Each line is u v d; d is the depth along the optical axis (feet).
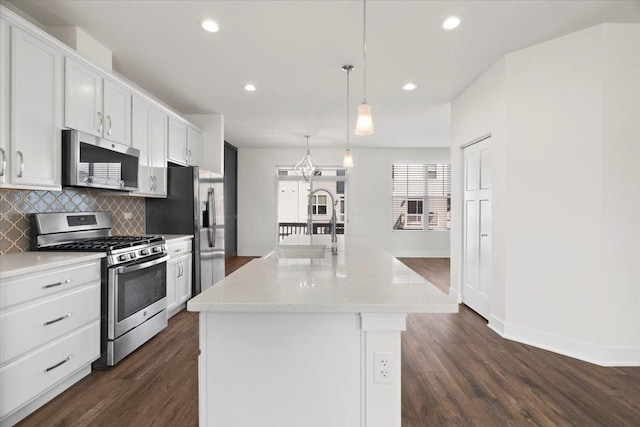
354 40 9.15
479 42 9.25
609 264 8.26
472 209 12.62
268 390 4.20
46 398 6.59
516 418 6.14
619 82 8.21
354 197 25.80
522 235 9.63
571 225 8.73
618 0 7.39
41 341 6.28
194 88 12.80
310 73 11.34
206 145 16.20
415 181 26.04
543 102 9.20
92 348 7.64
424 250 25.93
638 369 7.97
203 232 13.46
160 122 12.17
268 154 25.70
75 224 9.25
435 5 7.58
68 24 8.30
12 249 7.66
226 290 4.38
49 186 7.41
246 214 25.73
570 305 8.76
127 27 8.46
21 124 6.70
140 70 11.09
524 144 9.56
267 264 6.42
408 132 20.29
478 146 12.09
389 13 7.88
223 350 4.21
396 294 4.17
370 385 4.12
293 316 4.18
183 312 12.42
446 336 10.14
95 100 8.75
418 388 7.16
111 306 8.01
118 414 6.22
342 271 5.69
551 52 9.05
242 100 14.16
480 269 11.99
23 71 6.72
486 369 8.01
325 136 21.49
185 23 8.30
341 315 4.17
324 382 4.18
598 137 8.28
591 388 7.16
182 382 7.38
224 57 10.15
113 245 8.27
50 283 6.48
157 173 11.97
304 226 25.96
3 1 7.34
